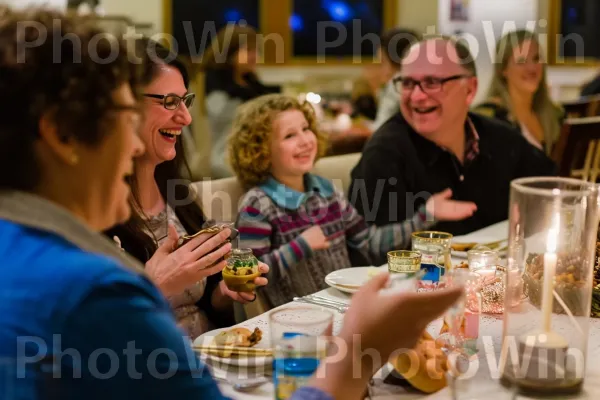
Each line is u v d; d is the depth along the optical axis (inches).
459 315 47.8
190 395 31.2
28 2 33.2
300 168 84.7
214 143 155.3
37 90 29.4
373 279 39.9
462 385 44.6
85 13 32.3
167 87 65.7
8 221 31.1
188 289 68.9
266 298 80.4
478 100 190.2
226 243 58.4
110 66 30.5
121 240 63.6
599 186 48.5
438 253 59.3
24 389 28.8
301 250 79.5
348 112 188.9
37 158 30.7
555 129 142.3
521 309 44.4
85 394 29.5
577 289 43.0
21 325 29.0
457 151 101.0
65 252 30.3
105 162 31.6
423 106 96.7
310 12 241.9
